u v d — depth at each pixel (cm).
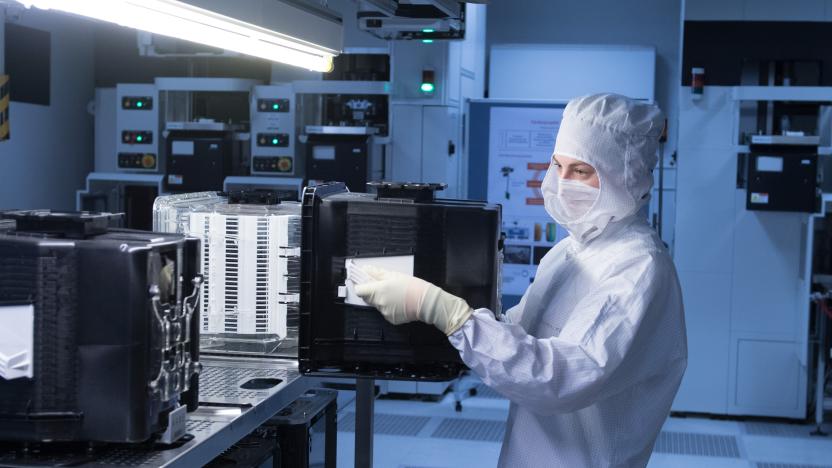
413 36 365
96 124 737
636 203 207
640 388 204
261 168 647
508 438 220
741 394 580
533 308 222
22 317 153
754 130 578
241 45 222
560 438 207
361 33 624
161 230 260
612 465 203
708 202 574
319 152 620
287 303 255
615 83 762
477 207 191
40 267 152
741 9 562
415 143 614
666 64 789
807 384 575
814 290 561
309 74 693
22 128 691
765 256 571
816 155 548
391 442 515
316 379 244
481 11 735
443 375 193
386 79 644
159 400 163
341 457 486
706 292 579
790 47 561
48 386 155
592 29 800
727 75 566
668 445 525
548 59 767
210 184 652
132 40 775
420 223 191
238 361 249
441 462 482
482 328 182
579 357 183
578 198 206
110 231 173
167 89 662
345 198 194
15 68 678
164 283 164
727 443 531
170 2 174
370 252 192
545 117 646
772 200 555
